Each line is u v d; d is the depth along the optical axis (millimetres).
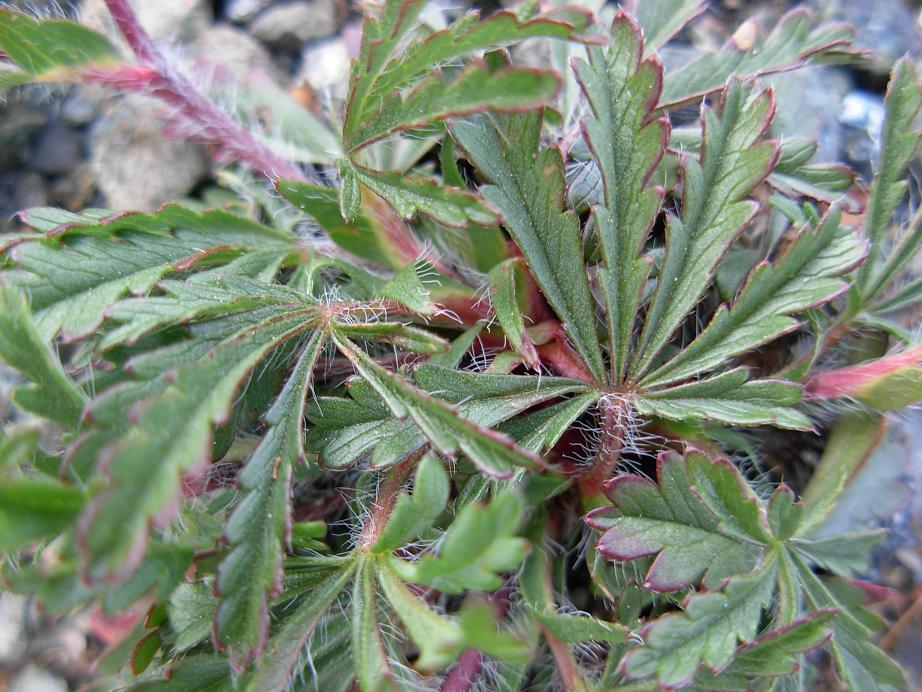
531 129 70
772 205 82
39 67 73
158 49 81
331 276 91
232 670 63
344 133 70
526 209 73
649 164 70
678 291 72
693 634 61
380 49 64
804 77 101
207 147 104
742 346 70
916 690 75
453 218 67
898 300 82
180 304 64
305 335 77
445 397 69
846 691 75
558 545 79
